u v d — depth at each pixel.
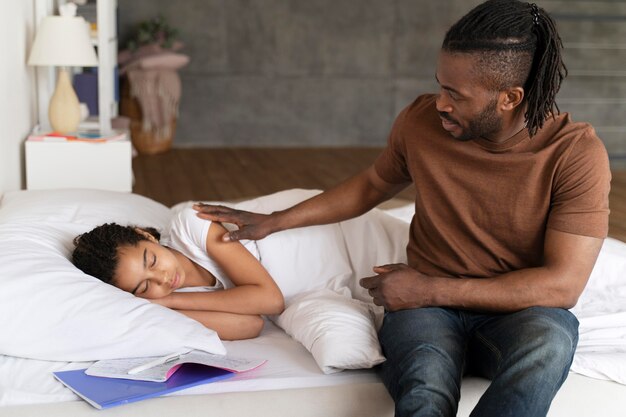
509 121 1.80
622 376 1.88
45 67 4.07
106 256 1.96
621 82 7.53
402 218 2.78
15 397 1.69
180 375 1.79
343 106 7.38
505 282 1.78
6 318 1.80
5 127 3.10
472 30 1.71
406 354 1.72
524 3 1.75
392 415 1.81
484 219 1.87
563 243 1.76
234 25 7.09
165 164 6.18
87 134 3.73
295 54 7.22
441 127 1.91
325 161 6.59
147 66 6.31
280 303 2.10
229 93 7.19
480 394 1.84
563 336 1.64
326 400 1.79
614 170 6.34
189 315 2.03
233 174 5.89
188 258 2.15
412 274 1.85
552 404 1.85
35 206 2.36
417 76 7.43
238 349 2.00
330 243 2.29
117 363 1.81
